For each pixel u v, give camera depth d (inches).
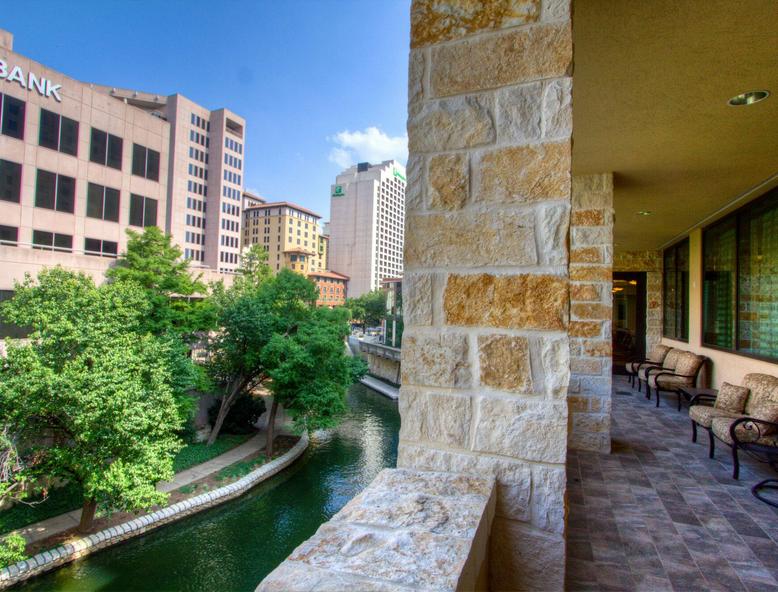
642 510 109.3
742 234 227.8
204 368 637.9
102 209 803.4
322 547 38.2
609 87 114.2
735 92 116.1
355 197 2699.3
